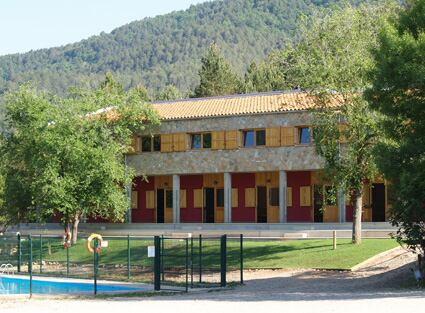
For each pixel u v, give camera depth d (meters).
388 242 46.72
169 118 64.44
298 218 62.88
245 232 58.44
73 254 52.47
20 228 72.00
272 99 63.69
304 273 39.94
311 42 46.91
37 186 57.91
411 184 30.48
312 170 60.66
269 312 19.94
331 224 57.53
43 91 61.28
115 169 58.72
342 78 45.09
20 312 23.05
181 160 64.31
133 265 46.09
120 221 67.06
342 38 46.09
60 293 33.28
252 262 44.78
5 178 65.38
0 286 40.09
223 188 66.62
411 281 32.28
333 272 39.66
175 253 48.25
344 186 46.03
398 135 33.59
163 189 69.00
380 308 20.22
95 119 60.25
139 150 66.06
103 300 28.22
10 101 60.56
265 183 64.88
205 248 50.06
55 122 58.56
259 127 61.06
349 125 45.19
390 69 31.77
